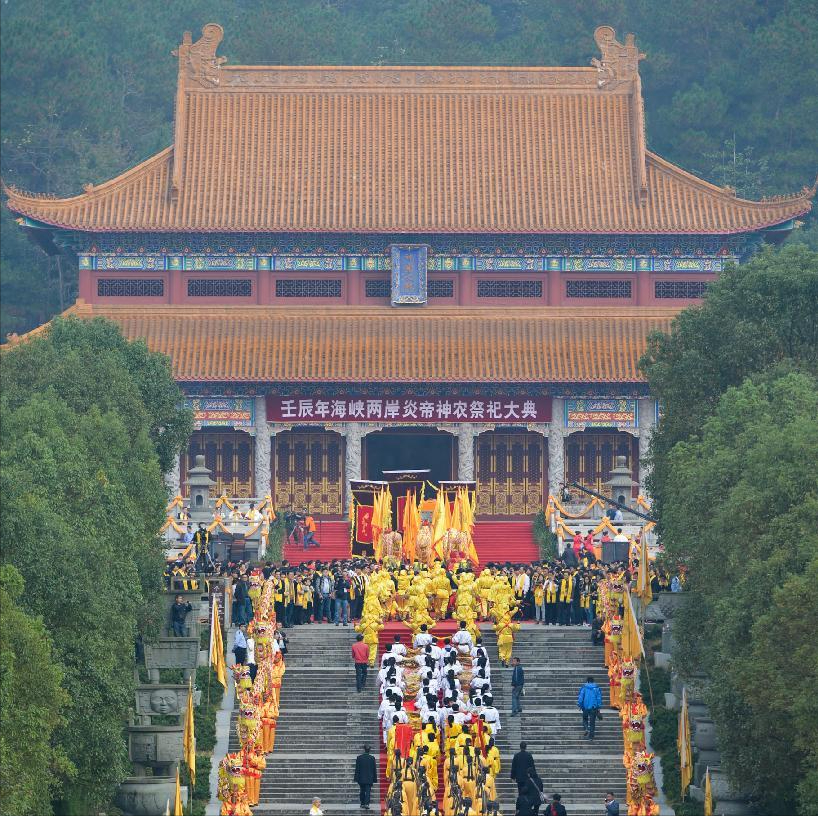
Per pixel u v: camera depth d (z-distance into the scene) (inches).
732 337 7155.5
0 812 4471.0
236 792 5556.1
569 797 5915.4
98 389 7411.4
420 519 7755.9
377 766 5984.3
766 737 5226.4
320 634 6850.4
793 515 5354.3
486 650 6619.1
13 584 4813.0
